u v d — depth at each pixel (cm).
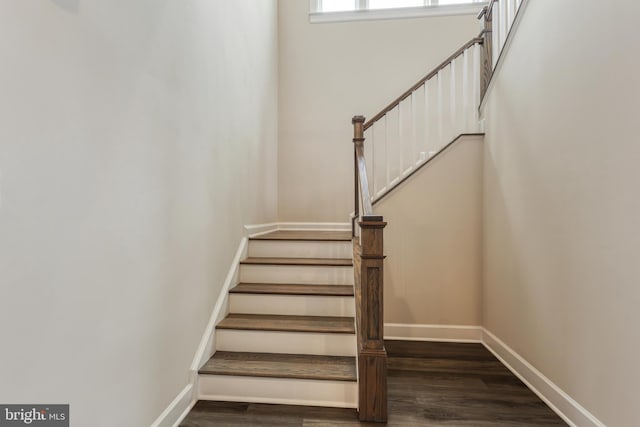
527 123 218
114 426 127
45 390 99
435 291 304
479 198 300
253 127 320
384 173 401
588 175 161
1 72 86
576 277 169
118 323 129
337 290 249
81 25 111
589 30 160
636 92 133
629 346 137
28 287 93
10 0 88
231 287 254
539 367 205
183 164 181
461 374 233
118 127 129
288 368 198
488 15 294
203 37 208
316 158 418
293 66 420
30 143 94
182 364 180
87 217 113
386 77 407
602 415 152
